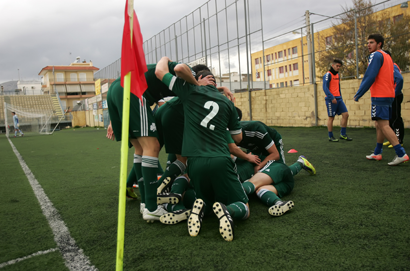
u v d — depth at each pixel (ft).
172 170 8.08
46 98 129.39
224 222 5.78
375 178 9.91
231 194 6.59
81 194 10.17
